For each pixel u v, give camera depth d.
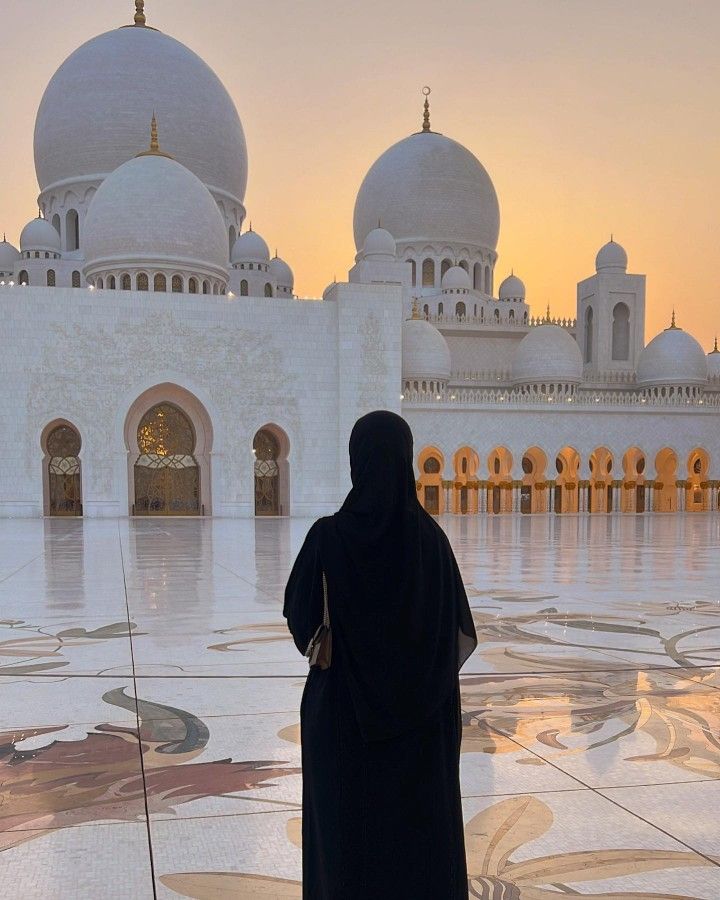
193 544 21.36
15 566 15.45
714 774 4.17
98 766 4.25
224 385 40.31
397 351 41.97
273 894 2.91
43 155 55.03
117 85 52.72
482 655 7.19
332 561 2.26
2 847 3.29
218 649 7.38
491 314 63.56
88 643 7.67
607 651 7.38
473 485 47.56
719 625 8.84
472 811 3.66
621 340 62.16
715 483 49.97
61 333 38.19
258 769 4.20
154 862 3.16
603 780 4.07
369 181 66.06
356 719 2.22
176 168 45.88
